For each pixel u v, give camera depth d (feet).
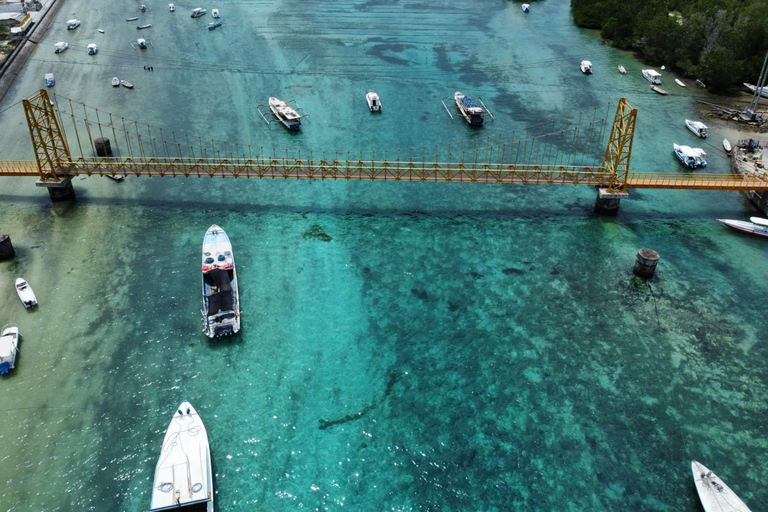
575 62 542.16
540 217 321.73
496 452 199.52
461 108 439.22
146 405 211.82
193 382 220.64
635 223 318.04
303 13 654.12
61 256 279.90
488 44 580.30
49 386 216.95
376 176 325.83
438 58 544.21
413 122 429.38
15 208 313.73
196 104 445.37
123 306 252.21
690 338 245.24
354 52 552.41
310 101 456.04
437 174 339.16
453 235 304.71
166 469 182.70
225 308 239.91
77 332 239.09
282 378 223.30
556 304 261.65
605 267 284.20
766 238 305.53
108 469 191.42
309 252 288.51
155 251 284.82
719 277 278.67
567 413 213.05
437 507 183.42
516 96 474.08
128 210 315.99
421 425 207.72
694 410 214.90
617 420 211.00
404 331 245.65
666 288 271.49
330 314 252.62
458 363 231.91
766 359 235.61
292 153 382.42
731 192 350.23
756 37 480.64
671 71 525.75
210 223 307.37
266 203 327.26
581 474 193.26
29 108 297.94
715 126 430.61
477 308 258.37
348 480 190.19
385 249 292.61
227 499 183.83
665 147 400.47
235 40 571.28
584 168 369.71
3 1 627.05
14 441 197.77
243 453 196.85
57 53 521.65
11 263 273.75
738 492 188.65
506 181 324.39
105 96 452.76
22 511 179.01
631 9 577.84
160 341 236.63
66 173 318.24
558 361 233.76
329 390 219.20
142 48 541.75
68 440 199.21
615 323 252.21
